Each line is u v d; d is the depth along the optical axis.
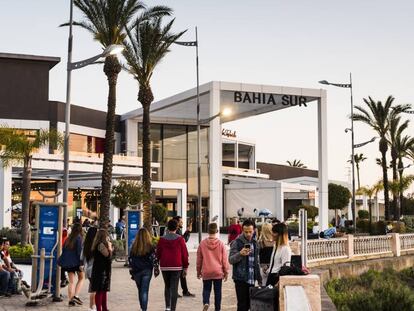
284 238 9.49
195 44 33.06
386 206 56.09
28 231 26.33
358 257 24.58
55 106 51.25
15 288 13.90
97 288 10.73
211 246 10.69
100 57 16.98
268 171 84.94
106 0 28.06
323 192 48.56
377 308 15.02
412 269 26.09
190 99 49.41
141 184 34.00
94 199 46.31
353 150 42.38
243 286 9.66
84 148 55.88
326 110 49.16
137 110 57.66
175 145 60.34
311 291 5.96
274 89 47.81
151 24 31.12
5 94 49.47
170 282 10.94
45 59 50.22
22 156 26.41
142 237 10.69
